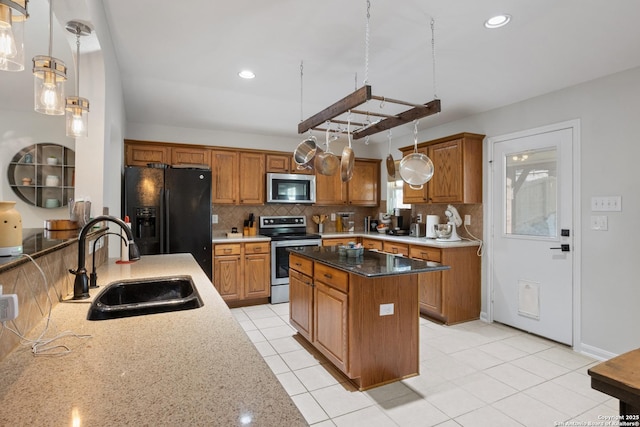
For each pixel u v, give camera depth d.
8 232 0.93
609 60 2.47
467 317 3.65
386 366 2.33
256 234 4.80
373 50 2.36
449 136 3.74
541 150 3.18
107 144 2.14
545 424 1.88
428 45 2.28
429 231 4.09
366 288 2.27
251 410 0.62
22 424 0.57
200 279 1.81
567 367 2.56
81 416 0.59
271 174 4.54
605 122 2.72
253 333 3.25
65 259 1.42
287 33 2.14
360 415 1.97
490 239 3.65
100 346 0.91
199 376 0.75
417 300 2.46
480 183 3.73
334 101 3.45
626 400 0.93
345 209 5.59
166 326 1.08
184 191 3.77
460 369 2.53
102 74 1.99
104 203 2.08
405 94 3.20
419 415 1.97
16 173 3.90
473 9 1.86
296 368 2.54
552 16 1.92
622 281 2.61
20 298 0.93
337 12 1.90
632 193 2.55
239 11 1.91
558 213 3.04
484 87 3.01
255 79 2.90
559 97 3.04
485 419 1.93
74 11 1.52
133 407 0.62
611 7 1.83
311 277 2.82
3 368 0.78
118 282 1.68
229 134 4.71
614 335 2.64
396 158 5.10
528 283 3.28
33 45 2.38
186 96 3.31
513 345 2.98
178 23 2.03
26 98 3.52
